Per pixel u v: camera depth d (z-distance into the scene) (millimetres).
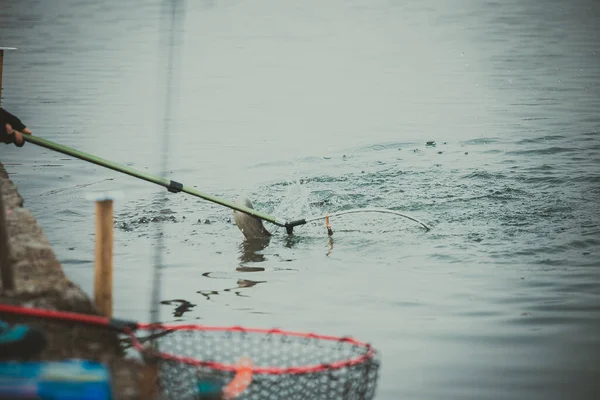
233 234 29344
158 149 41156
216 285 24438
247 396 15039
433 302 23125
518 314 22312
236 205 27547
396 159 38438
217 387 14117
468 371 19156
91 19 88875
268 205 32344
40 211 31094
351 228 29719
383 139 42688
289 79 60781
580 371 19266
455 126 45094
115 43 75188
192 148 41438
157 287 24188
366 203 32219
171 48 22344
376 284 24500
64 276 18547
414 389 18219
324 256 27109
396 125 45938
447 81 58750
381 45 74250
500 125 44938
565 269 25406
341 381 15375
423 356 19844
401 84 58219
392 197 32656
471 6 95000
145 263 26266
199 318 21766
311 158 39156
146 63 66188
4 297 17219
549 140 41094
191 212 31625
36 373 13031
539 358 19891
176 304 22812
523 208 30812
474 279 24734
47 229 29062
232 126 46562
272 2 102312
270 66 65812
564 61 64625
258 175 36469
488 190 33031
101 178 35719
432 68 63656
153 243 28172
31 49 71562
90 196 17266
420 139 42375
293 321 21734
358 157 39125
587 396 18125
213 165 38219
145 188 34500
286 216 31188
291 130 45500
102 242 17359
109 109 50594
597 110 48188
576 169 35688
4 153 39594
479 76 60125
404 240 28219
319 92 56125
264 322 21625
